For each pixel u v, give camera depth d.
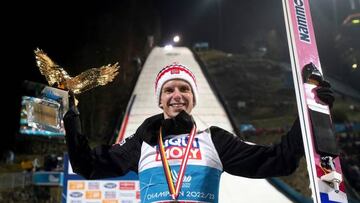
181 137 2.23
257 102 29.56
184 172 2.09
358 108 28.42
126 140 2.44
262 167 2.22
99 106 24.38
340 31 35.19
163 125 2.25
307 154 2.18
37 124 2.31
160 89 2.43
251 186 10.58
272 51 46.44
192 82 2.42
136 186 6.83
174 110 2.33
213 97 20.48
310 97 2.37
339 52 38.22
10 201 11.29
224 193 10.09
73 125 2.31
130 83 27.34
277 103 29.45
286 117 26.59
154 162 2.17
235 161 2.24
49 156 13.51
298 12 2.84
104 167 2.37
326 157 2.25
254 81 34.44
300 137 2.22
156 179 2.12
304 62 2.60
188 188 2.05
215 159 2.20
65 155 6.94
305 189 11.17
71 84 2.44
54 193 12.09
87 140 2.37
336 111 23.67
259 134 20.66
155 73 26.81
